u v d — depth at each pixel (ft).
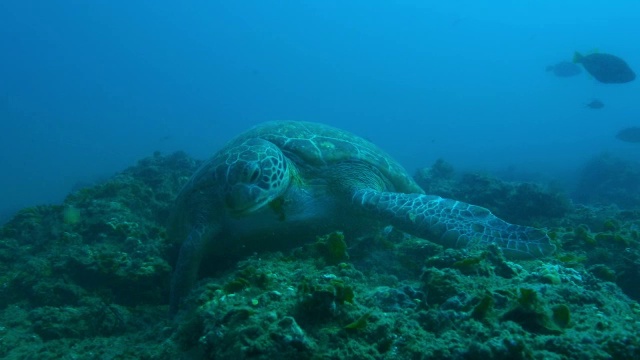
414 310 2.19
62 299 3.35
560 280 2.40
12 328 3.00
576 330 1.89
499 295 2.12
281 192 3.36
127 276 3.45
